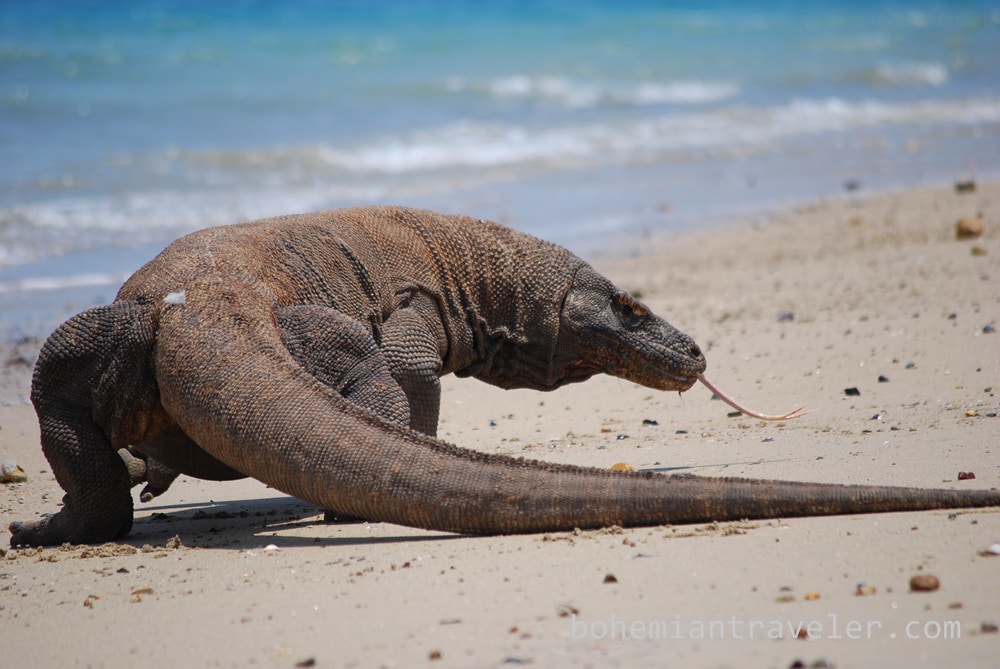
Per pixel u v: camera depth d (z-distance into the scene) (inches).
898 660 365.4
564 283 752.3
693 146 2488.9
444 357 729.0
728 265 1467.8
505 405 963.3
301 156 2160.4
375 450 543.5
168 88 2696.9
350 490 539.8
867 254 1456.7
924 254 1412.4
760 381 947.3
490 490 537.3
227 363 567.8
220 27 3683.6
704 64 3499.0
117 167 2003.0
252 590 499.5
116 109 2458.2
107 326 602.2
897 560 466.9
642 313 751.7
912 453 680.4
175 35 3489.2
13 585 537.3
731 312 1209.4
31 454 876.6
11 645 451.5
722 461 713.6
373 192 1950.1
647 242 1630.2
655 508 532.4
